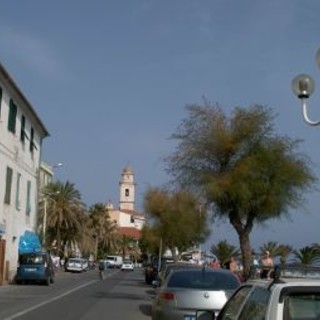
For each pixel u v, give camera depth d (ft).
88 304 85.30
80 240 270.26
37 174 168.55
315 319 17.97
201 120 90.48
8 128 133.49
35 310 73.72
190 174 90.27
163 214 201.16
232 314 23.80
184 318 43.45
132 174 622.13
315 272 22.34
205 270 47.39
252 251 91.91
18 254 146.61
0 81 123.54
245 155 88.48
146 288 136.77
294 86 43.37
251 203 87.51
